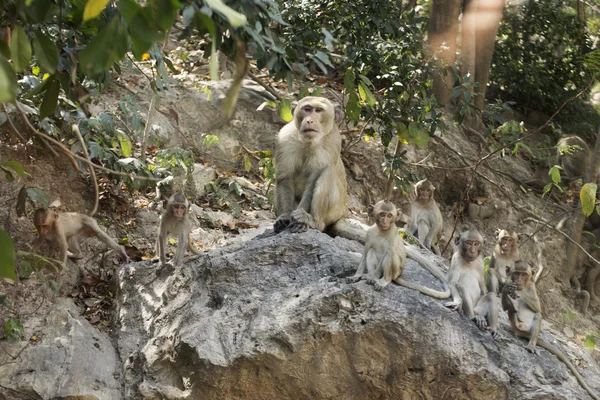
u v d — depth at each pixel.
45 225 8.11
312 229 8.29
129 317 8.02
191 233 9.56
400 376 6.93
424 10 17.77
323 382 6.93
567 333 11.98
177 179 10.15
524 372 7.09
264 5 4.10
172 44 13.65
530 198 14.15
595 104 18.11
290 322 6.95
